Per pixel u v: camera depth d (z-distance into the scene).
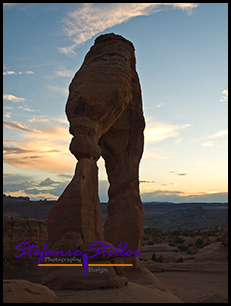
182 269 27.59
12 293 7.02
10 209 109.50
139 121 20.58
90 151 14.53
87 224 13.09
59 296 9.62
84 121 14.98
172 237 56.06
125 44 18.67
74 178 13.70
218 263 28.14
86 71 16.62
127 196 19.09
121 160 20.16
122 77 16.53
